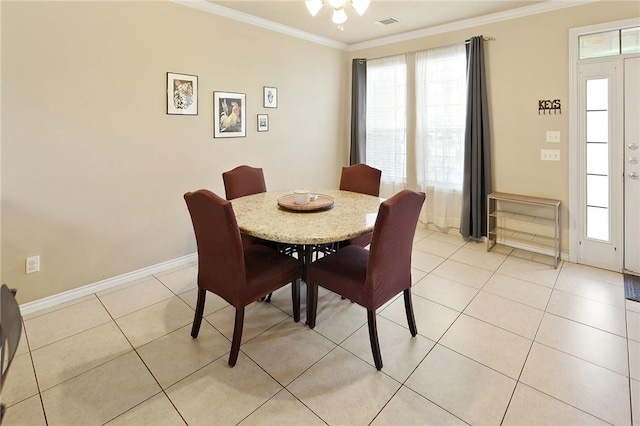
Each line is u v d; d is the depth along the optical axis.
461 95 4.04
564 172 3.47
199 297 2.23
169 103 3.18
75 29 2.59
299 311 2.49
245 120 3.84
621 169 3.15
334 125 4.96
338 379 1.91
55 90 2.54
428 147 4.39
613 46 3.08
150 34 3.00
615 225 3.24
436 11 3.58
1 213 2.42
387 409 1.70
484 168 3.92
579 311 2.57
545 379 1.88
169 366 2.02
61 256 2.71
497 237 4.05
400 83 4.56
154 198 3.21
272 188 4.26
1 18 2.28
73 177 2.71
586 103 3.26
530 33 3.50
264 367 2.01
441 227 4.45
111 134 2.87
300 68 4.37
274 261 2.25
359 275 2.06
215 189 3.65
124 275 3.10
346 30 4.22
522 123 3.66
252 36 3.79
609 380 1.87
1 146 2.37
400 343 2.22
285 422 1.63
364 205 2.69
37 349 2.17
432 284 3.05
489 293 2.88
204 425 1.62
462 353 2.12
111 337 2.30
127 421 1.64
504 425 1.60
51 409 1.71
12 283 2.51
